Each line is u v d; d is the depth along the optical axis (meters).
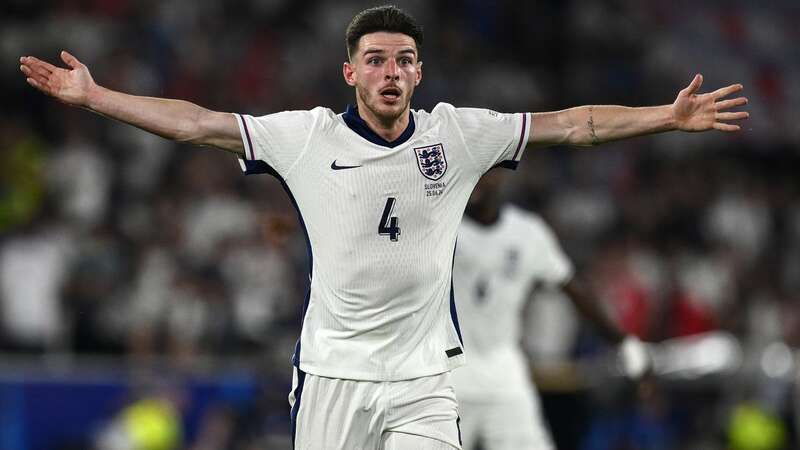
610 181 57.84
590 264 48.69
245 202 46.19
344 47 59.16
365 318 17.05
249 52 56.09
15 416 34.78
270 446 36.06
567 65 67.31
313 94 56.16
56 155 46.62
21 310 39.38
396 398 17.09
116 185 46.84
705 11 71.25
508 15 67.06
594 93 66.19
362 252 16.84
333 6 60.44
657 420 41.00
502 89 63.31
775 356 42.09
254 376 36.91
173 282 40.41
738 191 59.09
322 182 16.86
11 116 49.53
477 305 26.56
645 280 48.34
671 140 62.19
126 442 35.00
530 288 27.45
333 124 17.02
